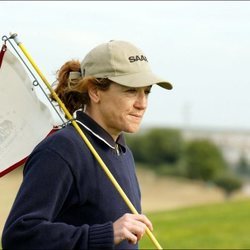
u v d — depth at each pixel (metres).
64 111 7.73
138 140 119.50
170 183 102.56
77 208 7.30
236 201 32.72
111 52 7.52
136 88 7.48
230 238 22.39
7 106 8.12
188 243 21.48
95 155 7.40
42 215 6.94
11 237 6.91
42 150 7.21
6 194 23.19
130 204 7.43
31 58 7.88
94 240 6.99
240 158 124.88
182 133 129.62
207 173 108.94
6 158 8.09
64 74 7.92
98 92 7.58
